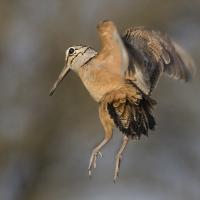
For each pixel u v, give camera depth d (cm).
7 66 2162
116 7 2119
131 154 2161
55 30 2123
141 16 2131
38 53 2158
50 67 2147
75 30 2108
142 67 899
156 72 933
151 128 896
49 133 2139
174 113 2162
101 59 918
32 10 2166
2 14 2177
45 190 2175
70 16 2114
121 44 843
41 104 2142
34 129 2133
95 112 2117
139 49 918
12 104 2133
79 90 2116
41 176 2178
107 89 912
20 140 2120
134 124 897
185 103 2158
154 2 2144
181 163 2184
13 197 2170
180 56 969
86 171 2162
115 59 913
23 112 2138
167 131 2175
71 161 2170
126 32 931
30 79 2156
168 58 948
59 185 2177
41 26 2155
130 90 903
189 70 975
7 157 2120
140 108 898
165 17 2178
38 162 2170
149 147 2166
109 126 913
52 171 2177
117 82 910
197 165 2177
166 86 2119
